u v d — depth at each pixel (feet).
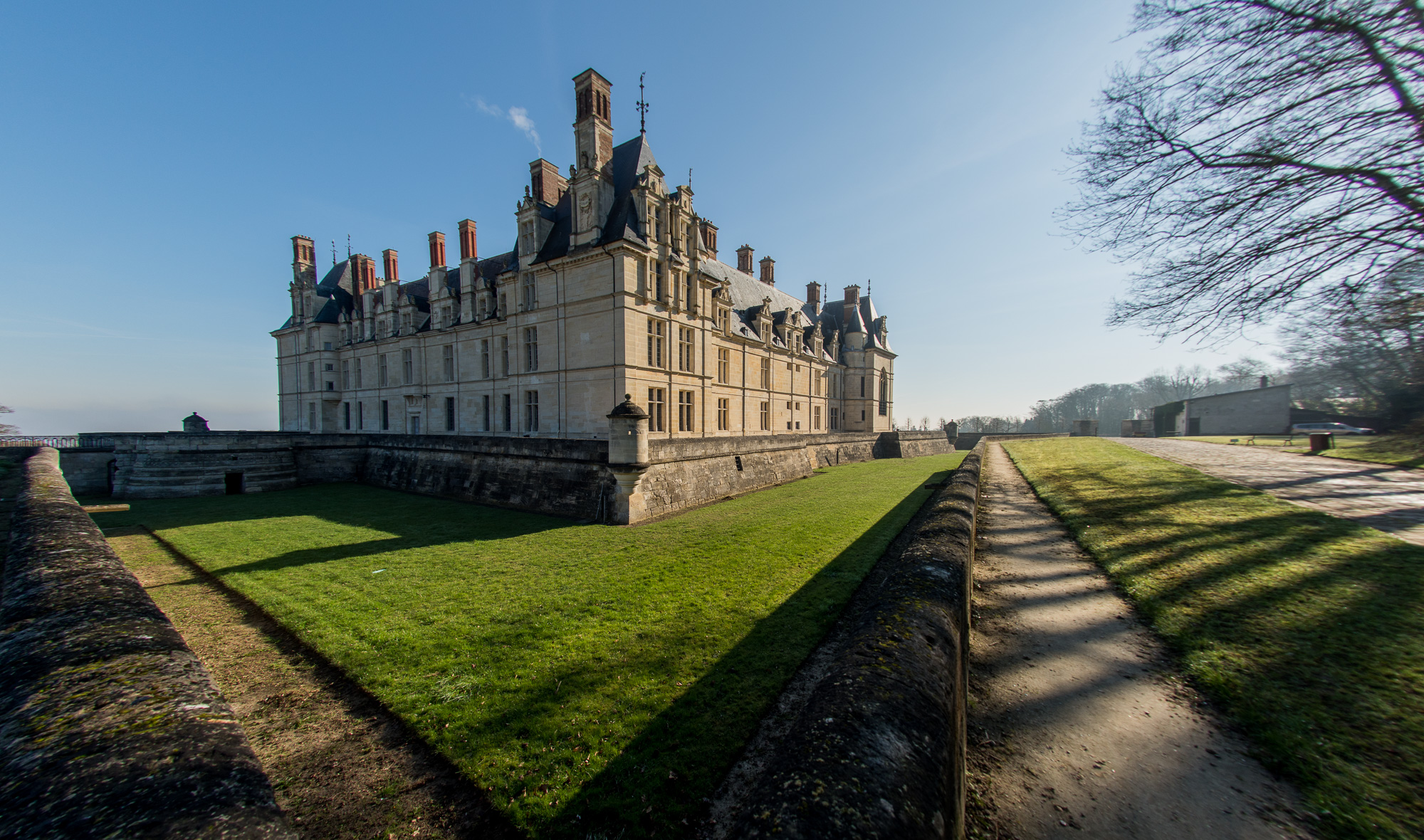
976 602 24.11
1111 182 36.94
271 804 6.61
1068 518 39.58
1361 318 34.09
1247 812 10.73
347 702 20.18
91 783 6.27
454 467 77.92
